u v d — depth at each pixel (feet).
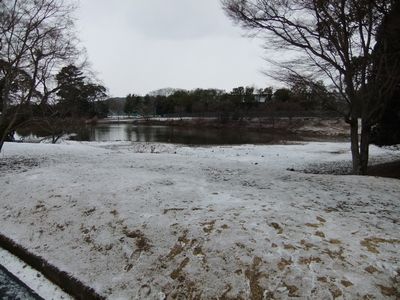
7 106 44.60
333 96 40.81
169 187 25.27
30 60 45.55
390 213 21.15
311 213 19.38
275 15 40.01
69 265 17.94
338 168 53.36
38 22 42.09
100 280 16.51
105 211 21.38
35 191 26.89
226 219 18.07
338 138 135.33
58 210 23.07
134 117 342.03
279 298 13.12
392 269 14.02
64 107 77.77
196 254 15.88
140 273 16.17
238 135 150.82
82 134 148.66
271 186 27.09
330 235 16.49
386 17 35.55
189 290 14.49
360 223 18.53
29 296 16.46
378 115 40.19
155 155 48.19
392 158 62.69
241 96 256.11
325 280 13.43
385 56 36.09
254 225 17.26
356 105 38.99
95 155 51.62
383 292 12.92
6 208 25.64
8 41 41.73
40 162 45.21
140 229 18.66
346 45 36.88
